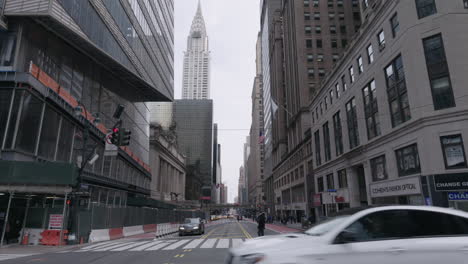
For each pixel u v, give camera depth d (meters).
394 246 4.56
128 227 27.91
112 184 36.44
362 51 29.55
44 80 23.67
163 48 60.06
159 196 68.69
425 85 20.28
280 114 84.88
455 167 18.58
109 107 38.72
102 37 32.16
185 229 25.58
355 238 4.65
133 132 47.53
